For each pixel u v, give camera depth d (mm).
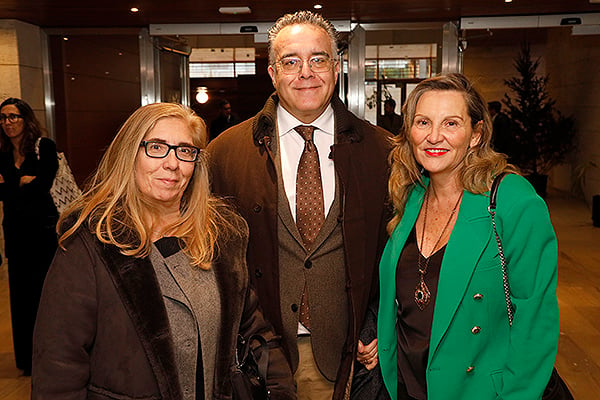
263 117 2018
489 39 8023
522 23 6762
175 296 1386
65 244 1325
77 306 1278
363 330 1951
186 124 1439
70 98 7168
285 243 1953
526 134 9930
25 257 3428
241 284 1531
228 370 1462
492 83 9820
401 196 1854
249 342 1571
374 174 2023
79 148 7238
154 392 1317
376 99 7176
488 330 1598
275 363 1610
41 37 7020
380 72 7129
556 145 9938
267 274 1940
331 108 2074
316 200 1988
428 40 7074
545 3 6074
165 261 1416
